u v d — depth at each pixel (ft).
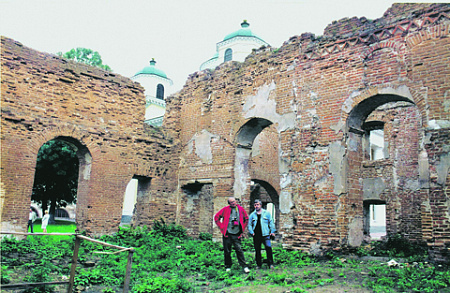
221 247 37.68
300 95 36.96
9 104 37.04
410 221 47.34
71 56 94.32
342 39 34.55
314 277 23.80
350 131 33.73
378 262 28.22
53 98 40.40
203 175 46.65
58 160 69.56
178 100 52.39
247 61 43.60
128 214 111.65
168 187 49.32
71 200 78.64
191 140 49.37
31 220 51.44
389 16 31.81
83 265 28.81
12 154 36.42
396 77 30.45
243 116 42.73
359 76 32.78
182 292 21.84
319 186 33.78
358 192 33.76
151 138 48.57
